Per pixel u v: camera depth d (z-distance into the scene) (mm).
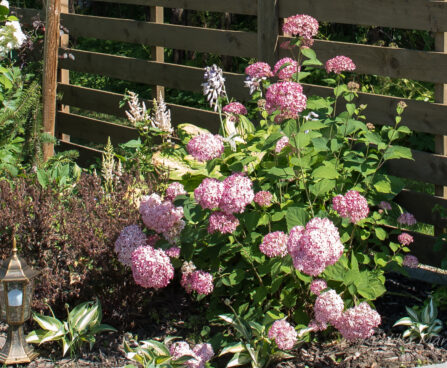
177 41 5656
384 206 4461
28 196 4496
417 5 4637
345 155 4598
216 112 5434
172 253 4199
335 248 3900
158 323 4422
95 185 4602
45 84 5570
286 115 4168
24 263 4086
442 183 4707
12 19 5395
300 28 4359
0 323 4379
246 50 5312
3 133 5238
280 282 4180
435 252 4781
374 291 4172
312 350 4219
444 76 4617
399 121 4516
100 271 4352
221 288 4406
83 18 6219
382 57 4797
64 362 4148
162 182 4684
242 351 4105
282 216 4207
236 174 4113
